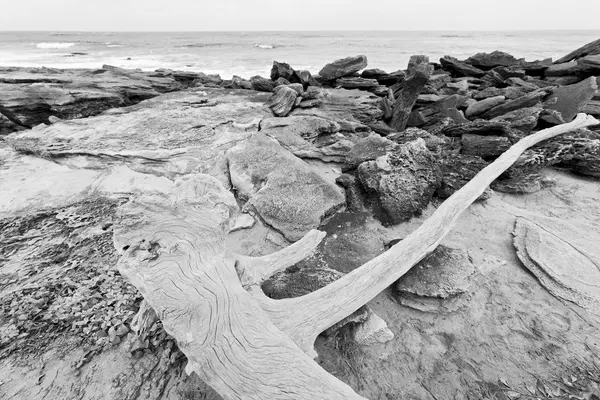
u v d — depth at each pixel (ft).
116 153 16.63
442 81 31.65
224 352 6.08
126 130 19.79
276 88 26.55
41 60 93.91
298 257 8.99
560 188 15.20
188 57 99.25
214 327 6.23
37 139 18.44
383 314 9.27
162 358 7.47
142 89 31.81
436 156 15.76
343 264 10.94
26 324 8.13
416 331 8.71
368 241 12.02
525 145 15.24
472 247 11.55
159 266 6.40
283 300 7.74
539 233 11.35
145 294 6.36
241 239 12.16
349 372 7.66
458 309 9.25
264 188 13.52
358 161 15.39
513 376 7.47
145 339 7.70
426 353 8.11
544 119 18.83
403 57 90.48
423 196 13.64
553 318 8.87
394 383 7.42
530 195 14.76
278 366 6.03
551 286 9.70
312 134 18.67
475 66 37.06
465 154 16.75
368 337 8.21
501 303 9.39
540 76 32.65
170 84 36.17
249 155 15.29
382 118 23.66
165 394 6.86
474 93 27.73
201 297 6.39
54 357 7.45
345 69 32.24
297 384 5.84
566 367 7.61
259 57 96.43
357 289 8.30
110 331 7.98
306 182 13.92
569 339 8.27
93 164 16.56
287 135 18.28
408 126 23.15
